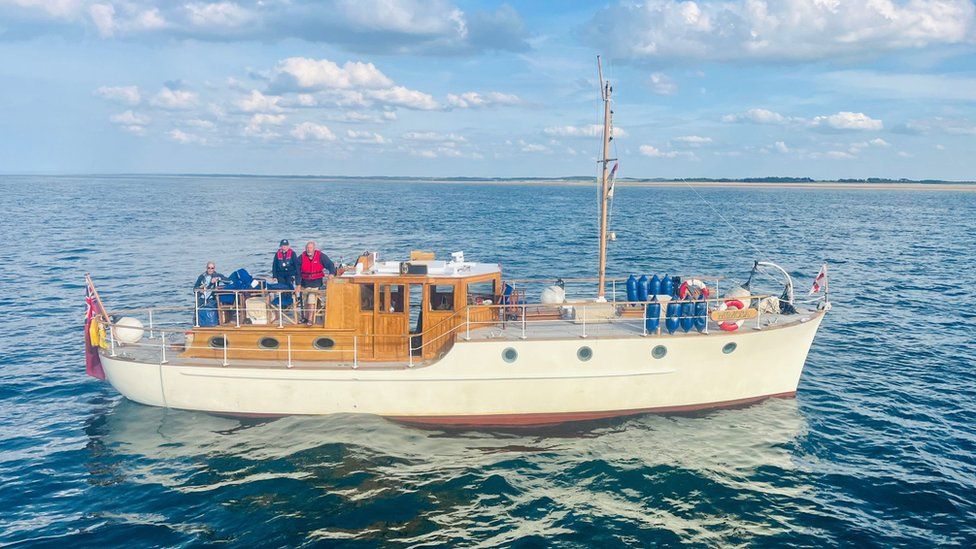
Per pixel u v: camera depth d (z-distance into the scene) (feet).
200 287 60.08
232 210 350.02
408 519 45.24
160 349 61.87
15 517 45.29
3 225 245.24
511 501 47.57
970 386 69.77
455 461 52.85
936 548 41.60
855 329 92.94
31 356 79.92
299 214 323.37
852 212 398.21
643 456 53.78
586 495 48.44
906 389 68.69
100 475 50.83
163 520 45.03
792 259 167.43
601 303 61.52
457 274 58.44
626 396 58.49
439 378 55.98
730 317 57.72
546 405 57.72
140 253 168.96
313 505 46.83
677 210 401.08
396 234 224.12
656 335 56.75
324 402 57.77
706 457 53.67
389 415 58.18
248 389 57.47
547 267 147.54
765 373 61.41
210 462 52.39
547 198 599.16
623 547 42.34
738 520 45.34
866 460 53.31
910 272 146.20
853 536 43.19
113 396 66.44
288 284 61.11
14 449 55.06
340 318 57.47
